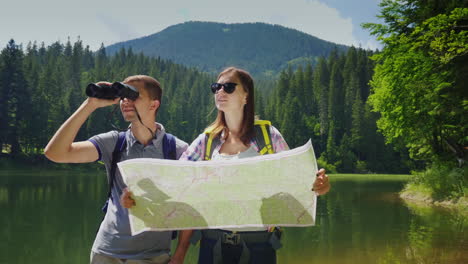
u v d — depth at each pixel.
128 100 2.37
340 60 110.81
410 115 16.89
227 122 2.30
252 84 2.30
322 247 7.41
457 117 16.52
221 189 1.96
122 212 2.28
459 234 8.56
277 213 1.97
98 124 63.19
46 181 31.14
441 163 19.95
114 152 2.39
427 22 12.53
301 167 1.90
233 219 2.00
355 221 10.96
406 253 6.76
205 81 129.38
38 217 11.60
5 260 6.74
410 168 75.69
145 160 1.97
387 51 15.26
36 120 59.03
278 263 6.25
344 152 80.75
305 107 101.25
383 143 80.00
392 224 10.28
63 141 2.09
